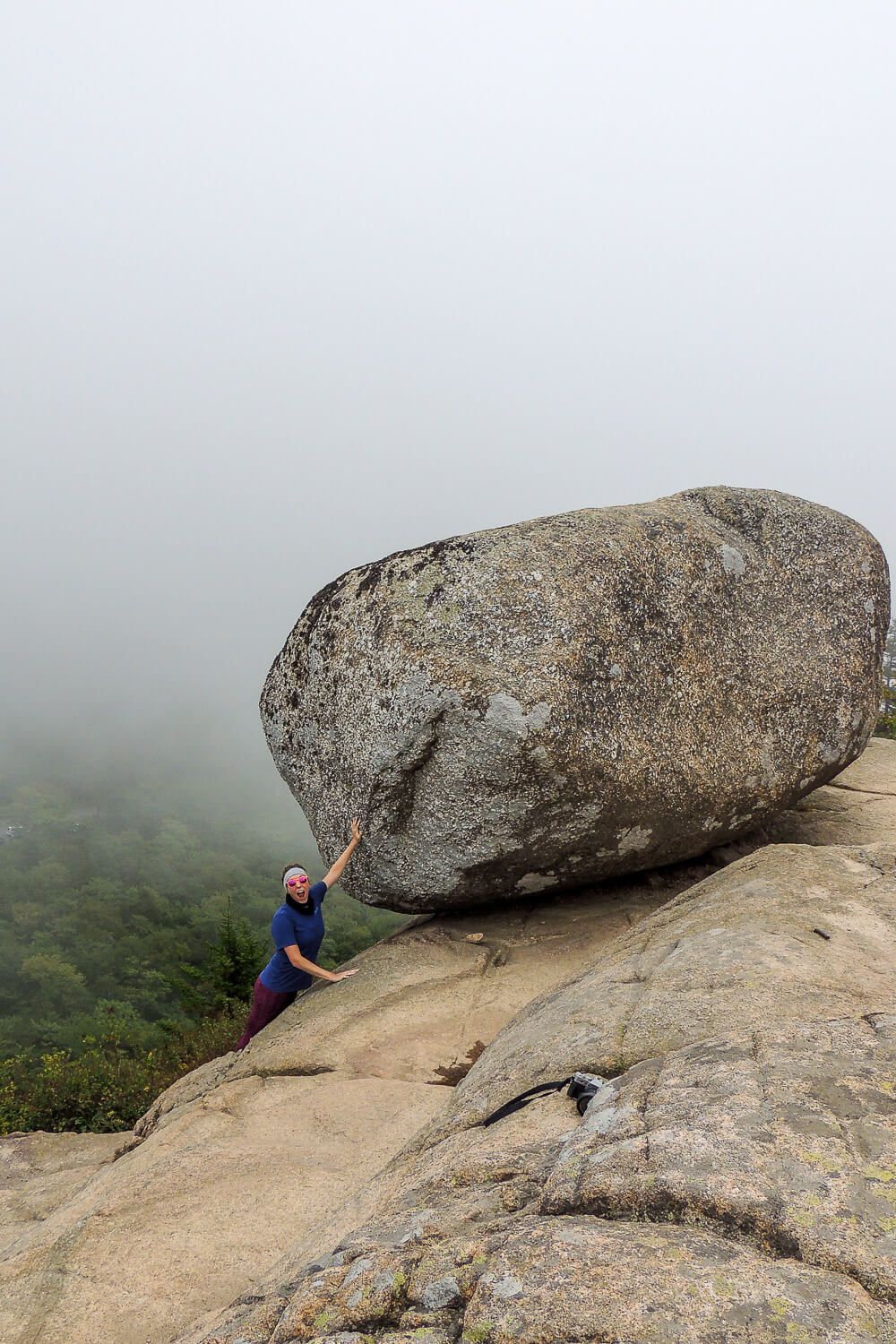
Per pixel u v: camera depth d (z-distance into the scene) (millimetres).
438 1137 2842
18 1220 4844
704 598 6418
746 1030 2439
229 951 16469
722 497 7133
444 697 5535
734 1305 1363
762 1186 1614
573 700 5578
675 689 6102
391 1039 4977
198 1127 4309
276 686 6590
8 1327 2977
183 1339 2625
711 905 4062
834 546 7176
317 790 6492
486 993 5410
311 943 6062
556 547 5984
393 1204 2250
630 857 6238
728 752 6270
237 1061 5289
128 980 65812
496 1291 1499
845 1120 1794
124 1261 3236
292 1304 1781
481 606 5715
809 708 6672
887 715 16016
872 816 7730
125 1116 10656
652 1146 1810
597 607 5816
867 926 3570
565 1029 3078
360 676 5910
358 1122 4168
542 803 5664
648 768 5852
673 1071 2240
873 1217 1508
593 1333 1353
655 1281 1430
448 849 5938
